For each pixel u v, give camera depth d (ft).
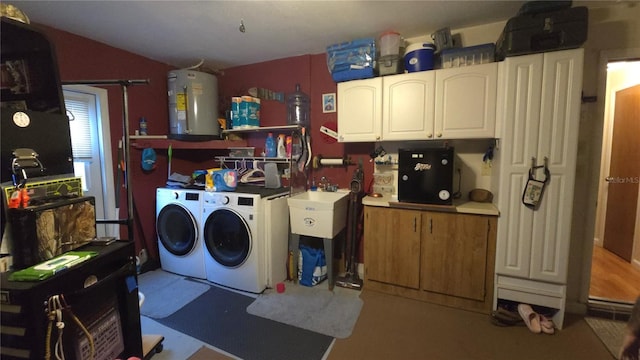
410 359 5.72
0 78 4.19
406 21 7.33
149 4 6.34
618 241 10.64
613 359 5.64
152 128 10.14
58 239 4.11
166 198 9.32
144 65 9.78
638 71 9.77
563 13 5.74
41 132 4.23
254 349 6.03
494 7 6.63
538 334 6.40
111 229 8.98
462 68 6.91
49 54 4.37
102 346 4.53
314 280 8.70
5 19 3.78
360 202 9.22
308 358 5.77
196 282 8.99
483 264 7.01
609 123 11.09
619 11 6.44
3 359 3.62
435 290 7.55
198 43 8.68
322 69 9.57
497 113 6.67
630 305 7.06
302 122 9.70
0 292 3.44
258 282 8.20
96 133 8.59
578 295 7.16
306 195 9.63
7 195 3.75
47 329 3.59
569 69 5.89
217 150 11.50
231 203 8.30
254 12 6.78
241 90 10.88
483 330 6.56
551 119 6.10
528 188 6.34
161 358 5.75
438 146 8.20
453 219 7.18
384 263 8.07
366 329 6.65
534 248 6.51
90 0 6.13
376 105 7.84
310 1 6.32
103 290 4.56
